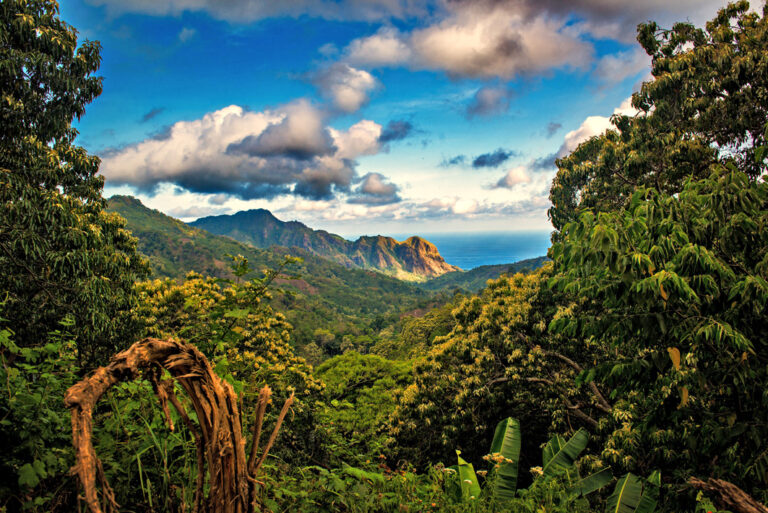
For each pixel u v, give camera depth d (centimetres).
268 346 1030
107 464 145
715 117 980
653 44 1168
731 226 361
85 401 93
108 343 920
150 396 174
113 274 948
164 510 155
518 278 1256
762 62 847
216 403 125
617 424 699
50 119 884
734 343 318
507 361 1061
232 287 269
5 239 754
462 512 290
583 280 411
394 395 1194
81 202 949
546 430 1061
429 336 4941
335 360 2044
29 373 164
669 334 375
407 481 304
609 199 1234
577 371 903
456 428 967
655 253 354
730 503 202
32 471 113
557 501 343
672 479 449
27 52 805
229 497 125
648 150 1092
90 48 934
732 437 372
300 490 238
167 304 1005
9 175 755
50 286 798
